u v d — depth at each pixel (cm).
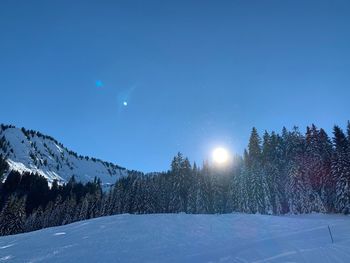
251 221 3325
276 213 6234
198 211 7331
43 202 11988
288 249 1875
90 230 2877
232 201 7269
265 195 6325
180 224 3153
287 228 2908
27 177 14438
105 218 3538
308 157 6278
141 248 2148
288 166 6388
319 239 2191
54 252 2041
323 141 6338
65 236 2644
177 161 8794
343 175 5288
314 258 1570
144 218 3506
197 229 2905
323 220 3359
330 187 5797
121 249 2117
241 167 7456
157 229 2892
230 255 1839
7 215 6912
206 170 8306
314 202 5784
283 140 7625
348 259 1484
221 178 7838
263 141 7744
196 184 7844
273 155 7419
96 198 10400
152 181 9294
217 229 2911
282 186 6506
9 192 12362
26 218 9369
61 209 9788
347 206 5162
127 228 2941
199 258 1827
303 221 3331
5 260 1866
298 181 6025
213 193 7544
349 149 5394
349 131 5700
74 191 13775
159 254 1972
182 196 8156
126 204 8812
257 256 1752
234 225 3116
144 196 8506
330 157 5909
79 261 1806
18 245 2353
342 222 3080
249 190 6669
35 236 2734
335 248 1736
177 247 2177
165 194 8438
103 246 2214
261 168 6831
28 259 1873
